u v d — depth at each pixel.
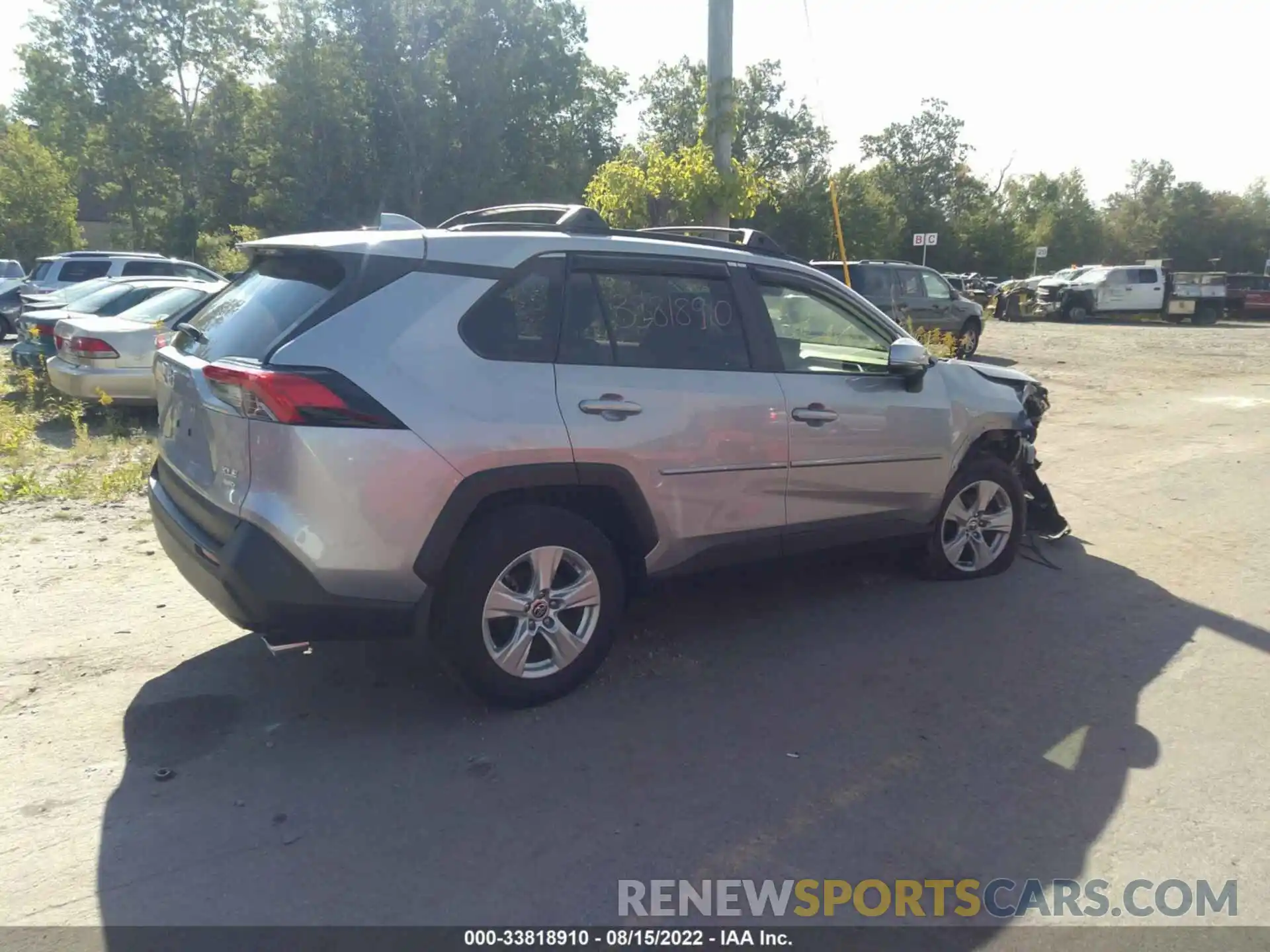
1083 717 4.18
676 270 4.44
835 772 3.69
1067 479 8.82
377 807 3.39
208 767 3.64
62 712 4.03
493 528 3.88
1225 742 3.96
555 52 45.16
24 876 2.99
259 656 4.61
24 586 5.47
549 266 4.07
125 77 49.06
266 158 45.09
